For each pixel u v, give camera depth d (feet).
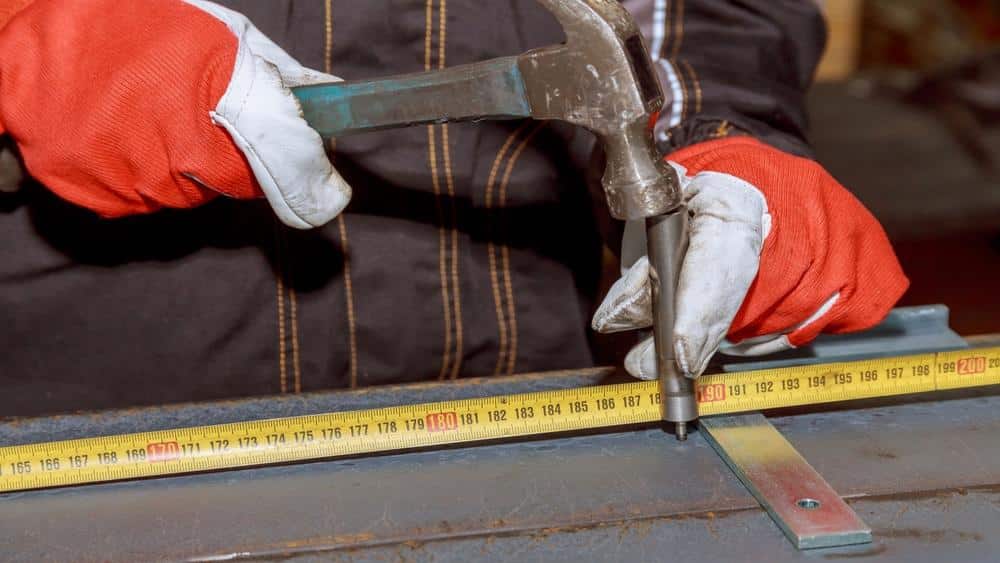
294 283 5.17
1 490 3.95
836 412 4.36
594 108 3.52
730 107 4.98
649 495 3.81
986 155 12.73
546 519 3.67
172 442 4.15
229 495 3.91
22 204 4.94
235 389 5.34
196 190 4.23
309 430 4.19
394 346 5.37
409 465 4.06
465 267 5.33
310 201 4.13
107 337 5.20
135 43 4.08
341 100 3.87
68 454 4.11
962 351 4.44
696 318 3.76
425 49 4.96
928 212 12.19
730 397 4.31
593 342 5.79
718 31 5.16
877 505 3.69
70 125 4.07
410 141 5.07
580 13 3.44
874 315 4.28
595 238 5.68
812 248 4.05
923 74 13.76
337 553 3.53
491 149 5.16
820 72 14.89
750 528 3.60
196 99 3.96
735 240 3.87
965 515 3.63
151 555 3.57
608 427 4.29
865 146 12.95
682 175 4.24
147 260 5.07
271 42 4.38
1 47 4.19
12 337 5.16
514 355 5.54
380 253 5.19
